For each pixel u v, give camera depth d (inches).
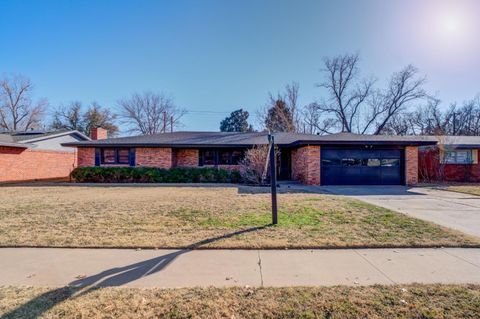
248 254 171.0
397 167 634.8
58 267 150.4
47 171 845.8
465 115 1450.5
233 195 427.8
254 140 746.8
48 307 107.3
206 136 823.1
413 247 184.5
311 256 167.9
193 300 113.5
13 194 453.4
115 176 692.7
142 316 101.8
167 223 243.8
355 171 628.1
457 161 745.6
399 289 123.2
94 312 104.0
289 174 762.2
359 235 207.8
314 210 300.5
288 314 103.4
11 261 159.0
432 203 364.8
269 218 262.1
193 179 686.5
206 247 181.9
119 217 267.7
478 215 285.0
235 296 117.2
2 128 1535.4
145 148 739.4
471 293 119.0
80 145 711.7
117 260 160.9
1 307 107.3
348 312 104.3
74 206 329.4
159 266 152.1
